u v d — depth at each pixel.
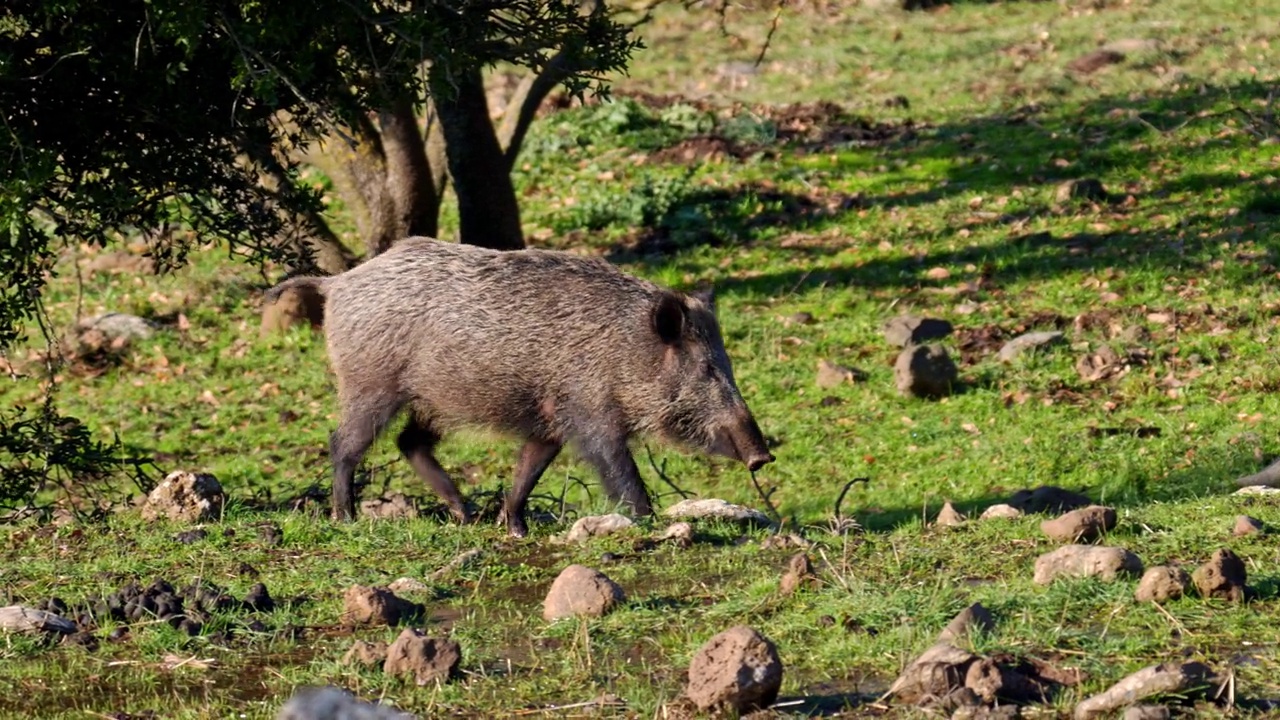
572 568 10.26
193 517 13.82
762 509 20.03
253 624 10.20
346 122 16.00
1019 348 24.47
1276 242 26.80
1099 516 11.23
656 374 14.22
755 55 44.34
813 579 10.13
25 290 15.45
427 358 14.30
